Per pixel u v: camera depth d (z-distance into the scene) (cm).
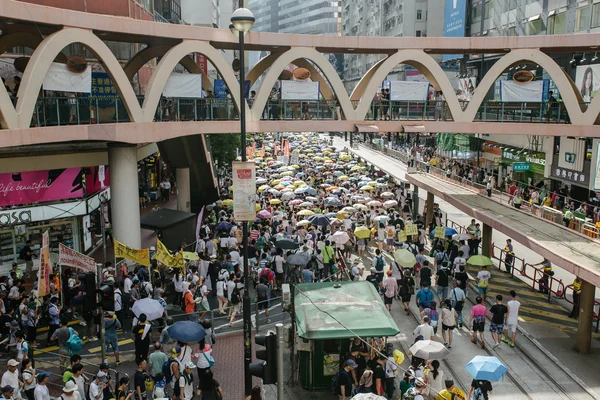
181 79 2664
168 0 5319
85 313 1869
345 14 14275
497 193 3161
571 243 2084
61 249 1684
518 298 2377
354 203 3738
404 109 3012
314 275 2361
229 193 4344
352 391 1441
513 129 2989
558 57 4006
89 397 1312
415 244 2553
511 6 4819
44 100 2077
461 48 2953
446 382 1296
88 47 2236
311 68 3266
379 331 1462
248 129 2825
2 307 1780
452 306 1992
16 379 1302
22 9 1898
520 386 1617
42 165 2516
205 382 1426
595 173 3106
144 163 4344
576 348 1867
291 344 1662
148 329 1653
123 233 2491
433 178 3725
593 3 3628
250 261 2444
